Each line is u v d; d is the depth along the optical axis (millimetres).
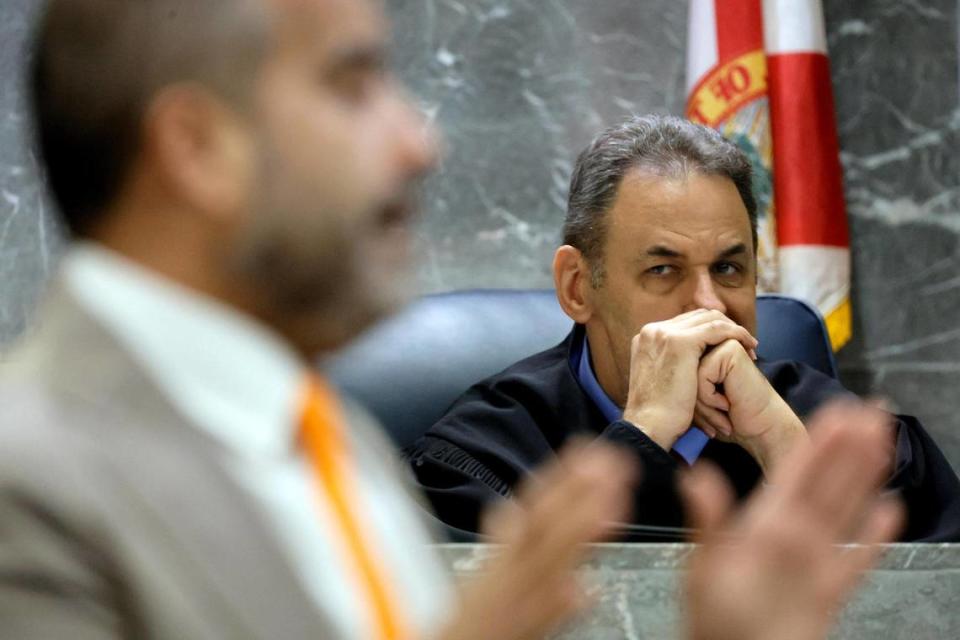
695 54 8953
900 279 9391
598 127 9398
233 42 1484
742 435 5523
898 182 9398
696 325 5504
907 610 3305
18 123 9102
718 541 1602
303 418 1582
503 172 9352
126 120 1469
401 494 1774
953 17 9461
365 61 1573
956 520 5812
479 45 9383
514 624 1466
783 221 8914
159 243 1504
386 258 1582
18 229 9078
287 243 1506
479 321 6727
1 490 1330
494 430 5848
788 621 1521
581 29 9430
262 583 1416
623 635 3062
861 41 9438
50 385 1434
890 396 9359
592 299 5883
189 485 1415
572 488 1491
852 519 1602
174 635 1359
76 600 1331
